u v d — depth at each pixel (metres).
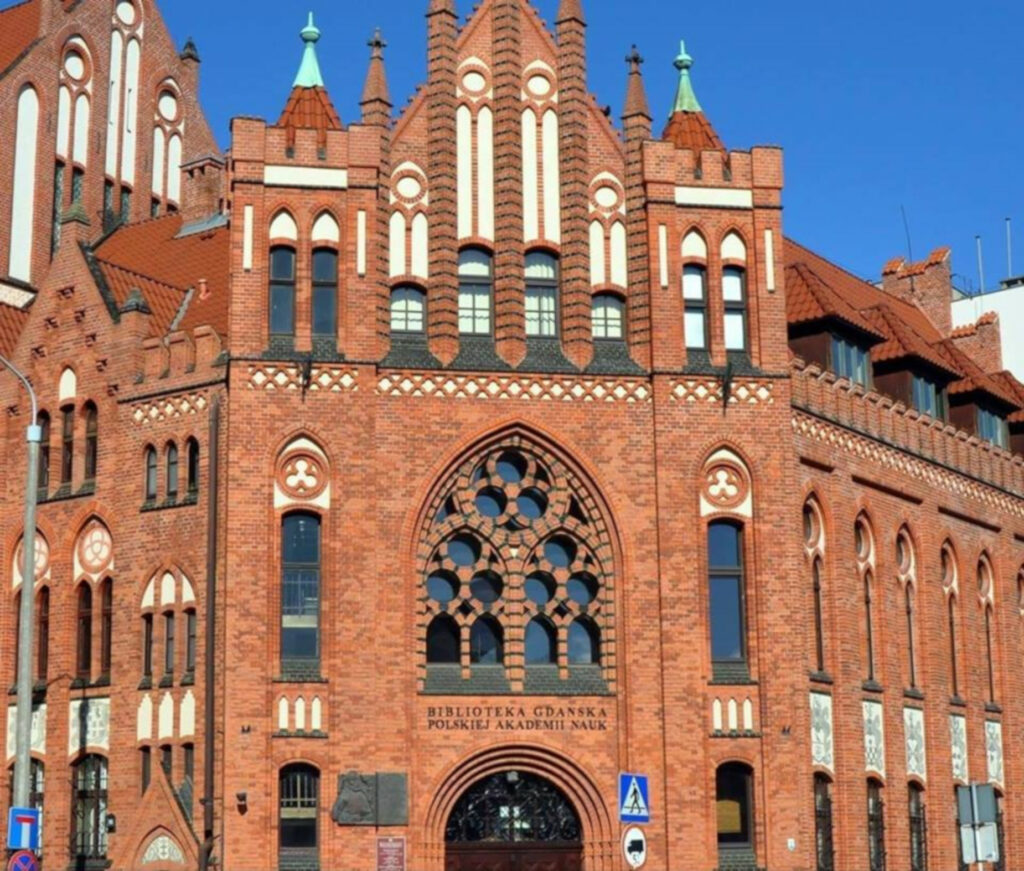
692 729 42.50
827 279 61.00
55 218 57.25
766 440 44.34
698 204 45.28
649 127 45.81
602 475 43.50
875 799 48.44
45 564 46.41
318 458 42.41
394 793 41.06
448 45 45.31
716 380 44.34
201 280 49.69
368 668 41.50
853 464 49.28
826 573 47.69
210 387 43.62
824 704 46.47
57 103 57.66
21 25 58.91
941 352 59.53
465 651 42.59
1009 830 55.47
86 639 45.47
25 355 47.59
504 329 43.94
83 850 44.22
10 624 46.47
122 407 45.34
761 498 44.03
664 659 42.72
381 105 44.59
